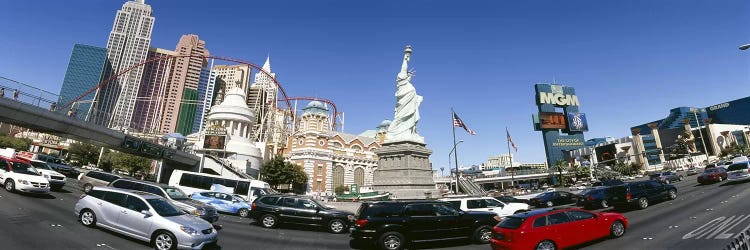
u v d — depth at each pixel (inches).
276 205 1087.0
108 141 2539.4
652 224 936.9
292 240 902.4
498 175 6382.9
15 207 932.0
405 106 2261.3
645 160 7337.6
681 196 1498.5
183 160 3253.0
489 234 843.4
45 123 2071.9
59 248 639.8
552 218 712.4
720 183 1844.2
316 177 4306.1
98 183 1429.6
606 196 1318.9
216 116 4557.1
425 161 2197.3
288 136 5551.2
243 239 882.1
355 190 2493.8
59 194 1290.6
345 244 878.4
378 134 5467.5
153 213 716.0
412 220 797.9
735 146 6003.9
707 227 834.8
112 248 676.1
